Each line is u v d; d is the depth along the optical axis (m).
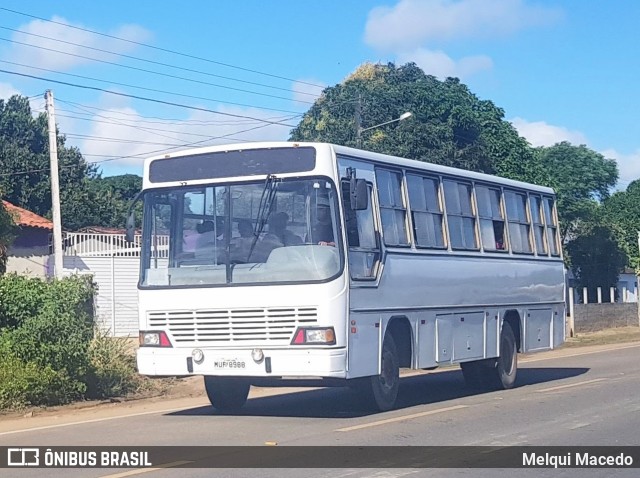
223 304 11.75
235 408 13.59
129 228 12.62
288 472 8.62
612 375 19.14
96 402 14.73
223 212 12.04
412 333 13.45
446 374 20.58
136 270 30.81
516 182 17.67
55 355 14.62
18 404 13.77
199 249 12.07
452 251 14.88
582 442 10.37
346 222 11.85
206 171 12.25
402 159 13.80
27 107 45.16
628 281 59.16
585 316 40.22
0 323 14.86
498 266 16.42
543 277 18.39
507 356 16.81
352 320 11.79
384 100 41.31
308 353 11.37
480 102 44.88
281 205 11.80
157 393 16.25
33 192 43.25
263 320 11.57
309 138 41.84
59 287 15.70
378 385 12.84
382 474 8.53
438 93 41.78
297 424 11.74
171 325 12.02
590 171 52.94
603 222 52.62
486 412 12.93
